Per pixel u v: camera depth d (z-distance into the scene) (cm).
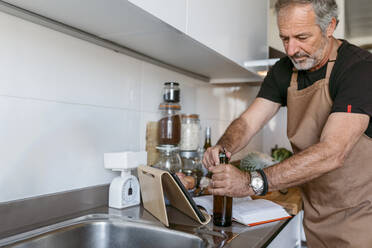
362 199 105
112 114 121
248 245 78
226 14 126
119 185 109
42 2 78
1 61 83
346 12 188
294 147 124
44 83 94
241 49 143
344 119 85
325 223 115
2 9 81
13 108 86
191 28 100
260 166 175
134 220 95
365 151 102
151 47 120
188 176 128
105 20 90
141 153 116
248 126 131
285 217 106
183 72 162
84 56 108
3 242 76
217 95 210
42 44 93
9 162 85
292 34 94
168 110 137
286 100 131
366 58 95
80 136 107
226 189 83
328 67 106
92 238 92
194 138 151
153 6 80
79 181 106
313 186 118
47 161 95
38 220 91
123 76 126
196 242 82
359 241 105
